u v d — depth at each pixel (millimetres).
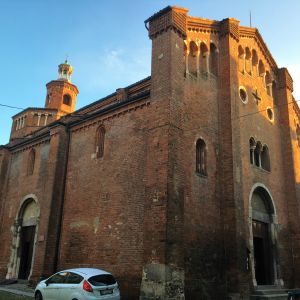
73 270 14641
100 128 21406
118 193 18547
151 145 16641
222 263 17906
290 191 24891
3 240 26297
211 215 18141
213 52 21641
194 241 16797
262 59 26125
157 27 18594
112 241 17922
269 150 24516
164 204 15117
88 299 13273
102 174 19953
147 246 15180
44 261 20547
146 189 16094
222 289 17438
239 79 22844
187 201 16984
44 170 24797
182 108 17375
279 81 27484
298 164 26406
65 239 20906
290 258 23469
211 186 18625
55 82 40219
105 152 20234
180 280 14734
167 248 14555
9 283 23250
